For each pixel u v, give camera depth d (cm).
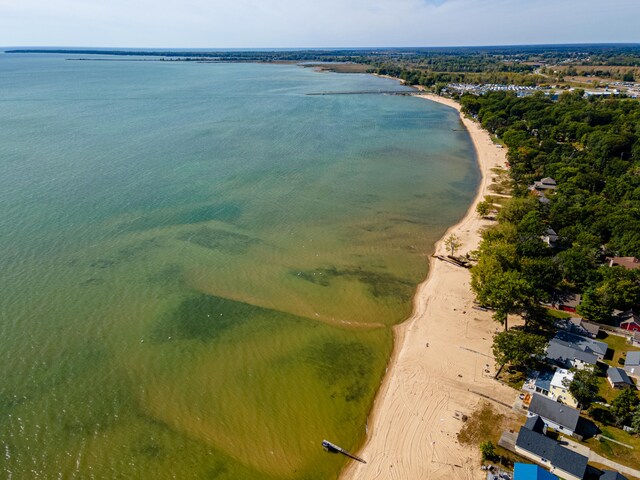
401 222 12000
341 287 9112
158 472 5372
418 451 5662
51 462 5406
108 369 6819
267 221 11712
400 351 7425
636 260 9481
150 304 8325
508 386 6588
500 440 5631
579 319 7812
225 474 5394
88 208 11819
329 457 5647
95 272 9144
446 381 6731
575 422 5694
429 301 8694
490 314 8269
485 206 12212
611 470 5125
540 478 4925
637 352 6925
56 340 7312
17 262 9269
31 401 6194
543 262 8731
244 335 7694
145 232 10806
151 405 6259
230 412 6212
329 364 7144
